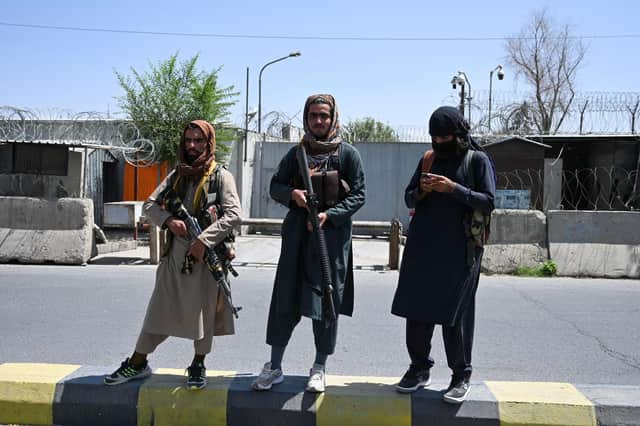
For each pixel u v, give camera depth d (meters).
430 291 3.78
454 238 3.78
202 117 16.53
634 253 10.40
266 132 20.08
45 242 11.15
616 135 15.02
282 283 3.93
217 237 3.87
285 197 3.93
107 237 15.20
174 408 4.02
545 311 7.70
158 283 3.97
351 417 3.92
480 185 3.76
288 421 3.96
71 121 16.97
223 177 4.04
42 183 14.01
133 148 15.28
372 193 18.64
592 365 5.51
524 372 5.29
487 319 7.26
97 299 8.08
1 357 5.53
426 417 3.90
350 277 4.08
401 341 6.25
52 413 4.11
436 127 3.77
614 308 7.89
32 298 8.12
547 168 16.53
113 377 4.12
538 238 10.72
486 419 3.87
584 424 3.84
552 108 30.67
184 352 5.77
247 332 6.54
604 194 15.74
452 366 3.92
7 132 16.17
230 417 3.99
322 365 4.05
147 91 16.45
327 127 3.97
